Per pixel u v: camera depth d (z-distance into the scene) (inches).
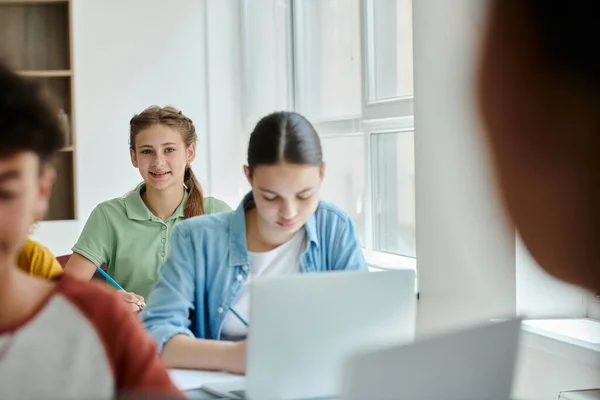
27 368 22.9
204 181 160.6
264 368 43.9
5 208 23.6
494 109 6.5
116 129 154.3
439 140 81.5
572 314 71.9
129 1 153.9
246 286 59.1
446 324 80.0
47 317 23.6
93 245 85.4
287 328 43.8
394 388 30.6
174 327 56.5
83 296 24.4
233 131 160.1
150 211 88.0
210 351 54.2
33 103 24.6
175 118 87.4
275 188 54.9
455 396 32.9
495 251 75.7
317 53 140.1
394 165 116.0
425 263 84.4
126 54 154.6
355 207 124.9
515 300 73.7
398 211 115.7
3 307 23.5
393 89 117.6
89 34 151.8
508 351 33.9
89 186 153.0
